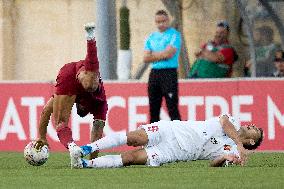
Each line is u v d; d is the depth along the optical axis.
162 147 26.19
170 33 35.22
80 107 27.67
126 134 25.97
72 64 27.23
